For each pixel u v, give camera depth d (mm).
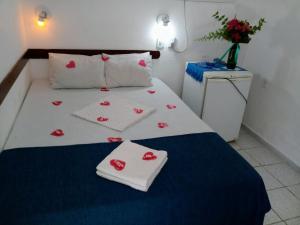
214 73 2344
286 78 2332
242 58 2910
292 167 2312
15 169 1220
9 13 1777
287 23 2281
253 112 2795
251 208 1298
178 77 2867
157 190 1147
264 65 2588
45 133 1548
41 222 985
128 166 1230
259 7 2570
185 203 1155
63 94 2119
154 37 2590
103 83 2301
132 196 1105
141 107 1925
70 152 1375
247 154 2492
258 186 1278
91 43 2436
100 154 1372
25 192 1085
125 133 1601
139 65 2371
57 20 2266
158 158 1300
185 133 1648
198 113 2506
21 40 2098
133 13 2428
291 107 2297
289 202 1917
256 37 2666
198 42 2760
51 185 1134
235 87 2398
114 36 2471
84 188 1130
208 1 2607
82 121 1711
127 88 2350
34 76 2414
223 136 2596
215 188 1198
